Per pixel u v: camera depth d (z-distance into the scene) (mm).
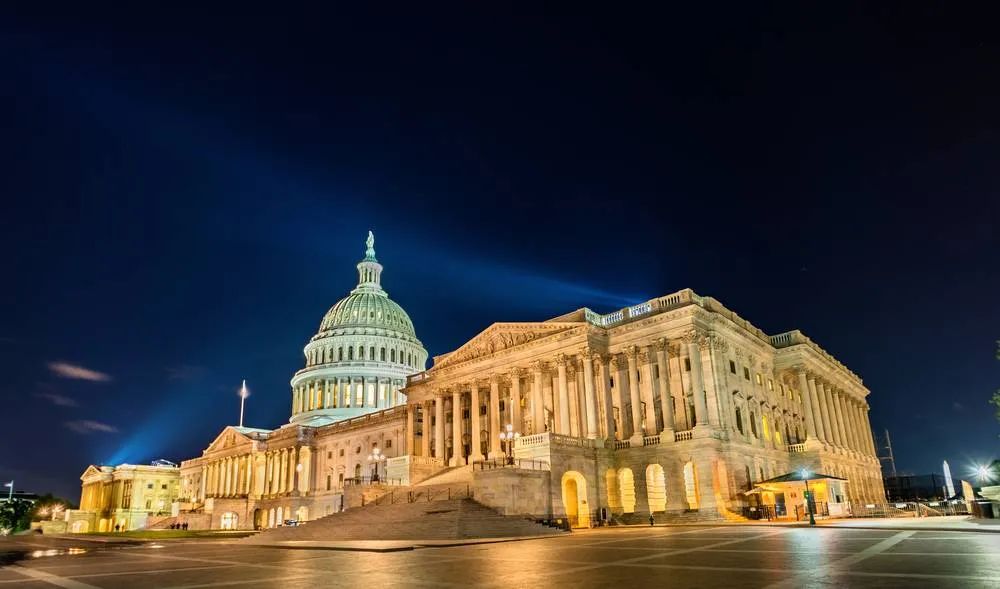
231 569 27688
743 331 76125
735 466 64500
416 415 94875
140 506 162875
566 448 64625
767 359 82938
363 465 115312
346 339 155375
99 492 175500
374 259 182125
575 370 74875
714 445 63125
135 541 66125
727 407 67875
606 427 70625
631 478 69000
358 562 28922
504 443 77562
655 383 69875
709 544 32438
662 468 65312
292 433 127938
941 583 17000
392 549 35531
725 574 20156
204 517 127312
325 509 114000
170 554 40750
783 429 81812
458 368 86500
